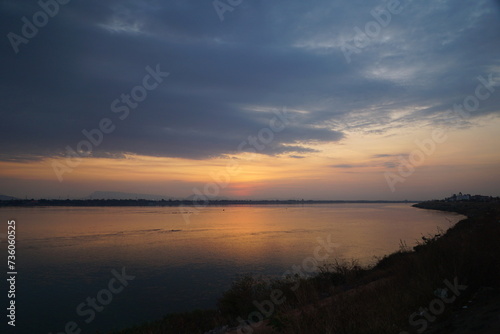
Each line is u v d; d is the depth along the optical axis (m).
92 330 14.61
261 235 54.56
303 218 105.88
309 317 6.98
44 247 43.41
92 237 54.53
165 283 23.48
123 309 17.75
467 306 5.96
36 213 138.88
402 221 77.38
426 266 8.45
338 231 55.09
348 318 6.27
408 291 7.26
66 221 91.94
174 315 12.49
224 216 130.00
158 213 158.12
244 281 13.63
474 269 7.27
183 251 38.81
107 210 192.75
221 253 36.50
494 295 6.02
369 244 37.09
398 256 16.23
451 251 8.73
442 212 124.56
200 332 10.42
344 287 12.65
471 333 4.57
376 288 8.79
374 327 5.60
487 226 13.52
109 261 33.03
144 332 10.79
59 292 21.91
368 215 116.56
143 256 35.78
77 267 30.23
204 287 21.98
